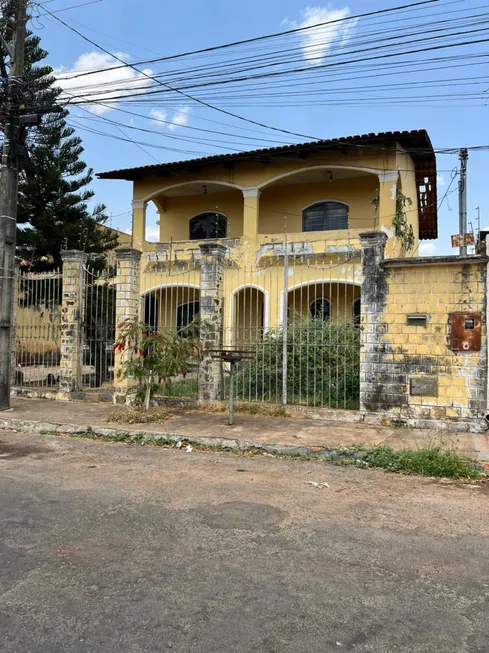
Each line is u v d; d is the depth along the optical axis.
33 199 18.84
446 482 5.74
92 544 3.93
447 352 8.08
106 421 8.76
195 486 5.47
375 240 8.53
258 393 10.05
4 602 3.09
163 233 20.22
